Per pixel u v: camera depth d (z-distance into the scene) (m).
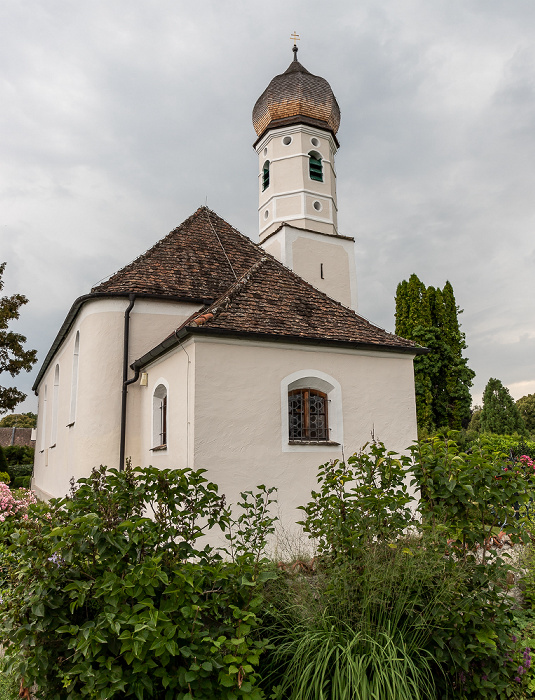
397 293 30.25
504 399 32.31
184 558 4.35
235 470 9.47
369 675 4.08
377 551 4.79
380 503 5.00
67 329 16.53
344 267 19.92
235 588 4.16
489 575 4.80
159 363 11.58
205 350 9.65
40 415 27.14
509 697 4.54
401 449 11.23
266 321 10.52
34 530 4.02
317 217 20.36
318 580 5.03
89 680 3.57
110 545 3.93
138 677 3.69
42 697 3.99
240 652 3.78
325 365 10.79
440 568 4.65
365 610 4.46
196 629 3.79
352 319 12.01
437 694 4.55
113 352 13.14
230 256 16.22
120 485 4.36
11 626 3.83
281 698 4.24
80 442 12.98
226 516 4.86
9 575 4.26
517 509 5.44
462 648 4.45
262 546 5.02
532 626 5.46
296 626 4.46
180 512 4.46
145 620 3.56
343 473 5.45
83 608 4.13
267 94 20.91
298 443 10.13
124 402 12.76
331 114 21.08
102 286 14.12
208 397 9.50
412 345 11.73
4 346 28.22
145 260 14.82
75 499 4.39
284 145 20.80
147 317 13.45
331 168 21.28
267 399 10.00
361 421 10.97
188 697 3.59
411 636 4.55
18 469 40.25
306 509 5.66
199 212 18.11
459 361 28.20
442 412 27.50
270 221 20.62
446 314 29.52
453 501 4.98
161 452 11.02
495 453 5.25
